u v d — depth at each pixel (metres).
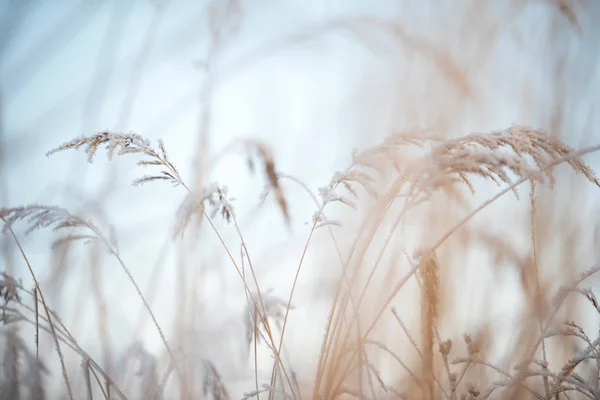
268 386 1.85
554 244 2.84
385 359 2.42
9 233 2.44
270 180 2.12
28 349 2.11
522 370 1.71
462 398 1.74
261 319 1.87
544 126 3.22
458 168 1.54
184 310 2.44
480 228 2.57
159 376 2.18
